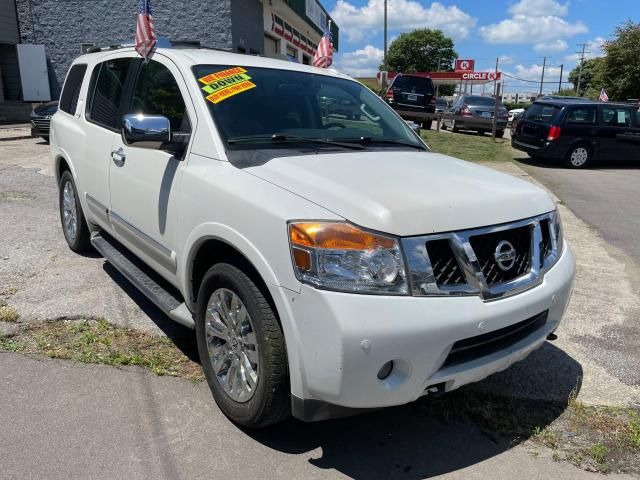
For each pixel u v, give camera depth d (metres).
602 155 14.62
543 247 3.03
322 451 2.86
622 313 4.84
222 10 15.88
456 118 24.00
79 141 4.92
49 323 4.05
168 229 3.45
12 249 5.64
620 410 3.35
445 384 2.62
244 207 2.75
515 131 15.84
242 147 3.24
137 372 3.48
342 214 2.49
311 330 2.42
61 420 2.98
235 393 2.95
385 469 2.75
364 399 2.42
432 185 2.85
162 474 2.62
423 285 2.45
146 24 3.89
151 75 4.01
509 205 2.86
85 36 17.67
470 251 2.58
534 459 2.88
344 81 4.44
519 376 3.69
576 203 9.75
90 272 5.08
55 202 7.76
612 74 38.97
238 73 3.76
